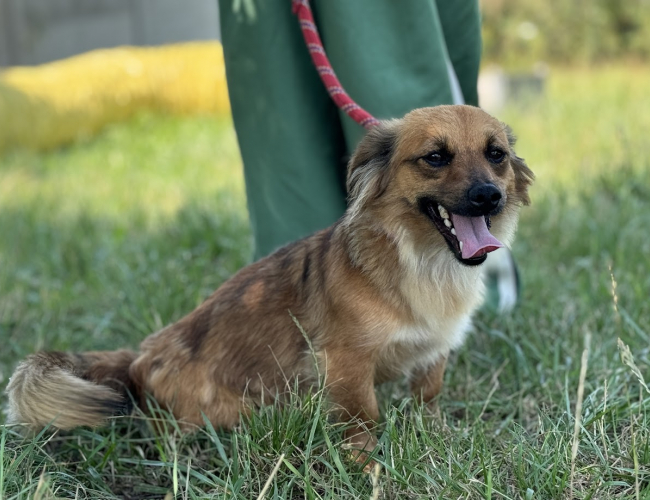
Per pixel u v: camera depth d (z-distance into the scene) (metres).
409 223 1.04
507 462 1.00
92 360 1.12
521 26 5.13
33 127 3.13
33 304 1.42
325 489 0.97
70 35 5.24
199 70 3.92
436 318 1.06
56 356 1.08
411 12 1.19
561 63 5.04
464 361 1.23
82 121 3.41
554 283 1.41
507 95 3.22
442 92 1.21
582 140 2.49
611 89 3.57
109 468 1.05
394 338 1.05
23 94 3.16
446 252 1.06
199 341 1.10
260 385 1.09
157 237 1.73
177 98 3.91
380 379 1.11
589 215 1.63
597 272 1.43
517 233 1.63
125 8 5.29
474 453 1.00
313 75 1.25
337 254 1.05
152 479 1.05
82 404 1.02
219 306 1.10
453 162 1.02
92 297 1.45
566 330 1.24
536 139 2.58
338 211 1.27
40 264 1.60
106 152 3.09
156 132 3.44
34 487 0.97
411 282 1.04
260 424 1.03
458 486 0.95
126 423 1.11
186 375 1.09
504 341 1.23
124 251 1.64
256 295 1.09
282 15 1.22
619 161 2.13
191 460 1.07
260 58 1.23
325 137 1.27
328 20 1.20
